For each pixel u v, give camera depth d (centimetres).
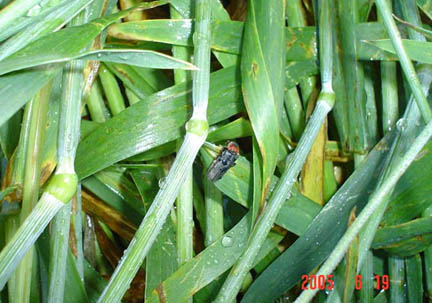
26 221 22
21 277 25
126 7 31
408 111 27
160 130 27
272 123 25
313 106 30
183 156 23
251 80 25
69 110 22
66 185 22
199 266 26
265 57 26
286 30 29
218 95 27
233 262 26
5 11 20
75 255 28
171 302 26
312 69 29
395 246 29
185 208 27
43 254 27
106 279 32
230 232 27
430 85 28
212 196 29
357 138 29
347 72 28
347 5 28
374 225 26
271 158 25
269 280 28
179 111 27
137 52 22
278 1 26
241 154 32
